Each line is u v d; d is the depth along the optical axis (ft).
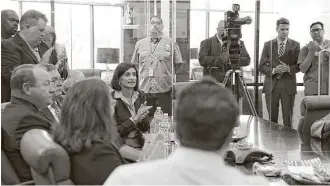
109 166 4.37
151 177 3.24
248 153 6.57
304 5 15.57
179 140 3.34
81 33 13.50
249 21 13.47
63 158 4.30
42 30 9.65
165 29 13.98
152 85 13.17
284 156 7.54
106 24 13.76
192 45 13.89
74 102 4.61
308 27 15.46
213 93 3.32
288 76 15.30
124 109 8.18
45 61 10.30
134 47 13.88
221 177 3.28
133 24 13.94
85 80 4.80
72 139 4.44
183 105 3.29
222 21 13.62
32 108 5.79
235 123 3.33
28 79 5.76
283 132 10.11
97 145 4.45
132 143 7.39
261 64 15.21
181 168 3.24
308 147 8.43
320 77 15.34
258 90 15.21
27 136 4.67
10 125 5.19
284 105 15.31
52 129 5.01
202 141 3.22
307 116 10.82
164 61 13.55
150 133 8.24
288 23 15.35
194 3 13.99
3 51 8.69
